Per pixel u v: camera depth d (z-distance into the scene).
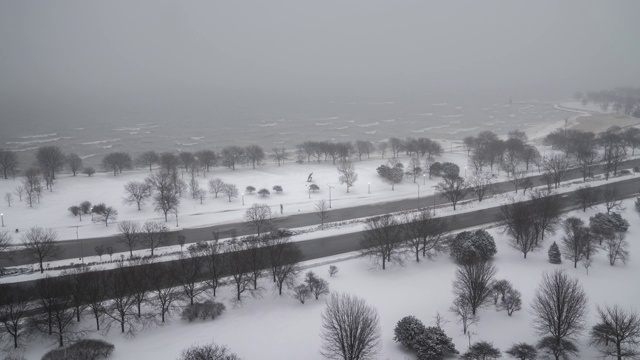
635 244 135.75
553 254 125.50
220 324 101.50
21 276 120.12
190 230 158.62
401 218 151.62
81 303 101.94
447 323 100.75
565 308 93.75
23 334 94.88
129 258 129.25
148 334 97.94
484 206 173.62
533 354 87.94
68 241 149.88
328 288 113.38
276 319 103.12
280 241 127.25
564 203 170.25
